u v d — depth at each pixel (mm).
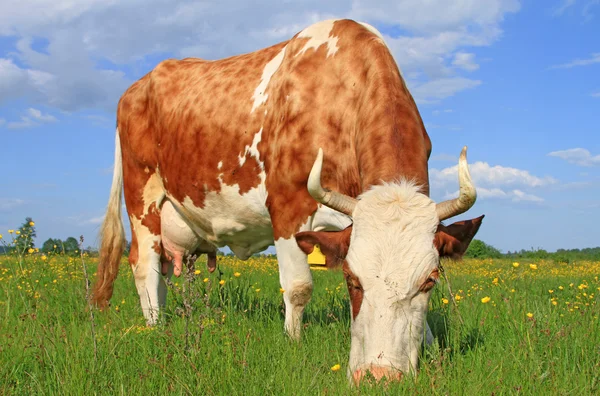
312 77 5641
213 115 6570
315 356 4484
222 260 16391
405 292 3727
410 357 3785
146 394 3637
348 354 4555
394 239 3812
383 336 3727
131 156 7938
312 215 5551
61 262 11180
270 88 6070
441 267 4102
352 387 3672
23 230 7949
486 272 13547
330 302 7043
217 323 5039
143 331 5305
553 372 3867
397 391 3498
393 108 4812
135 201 7922
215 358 4160
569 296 7719
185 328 4375
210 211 6824
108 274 7922
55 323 5918
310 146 5457
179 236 7625
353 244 3963
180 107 7113
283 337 5168
